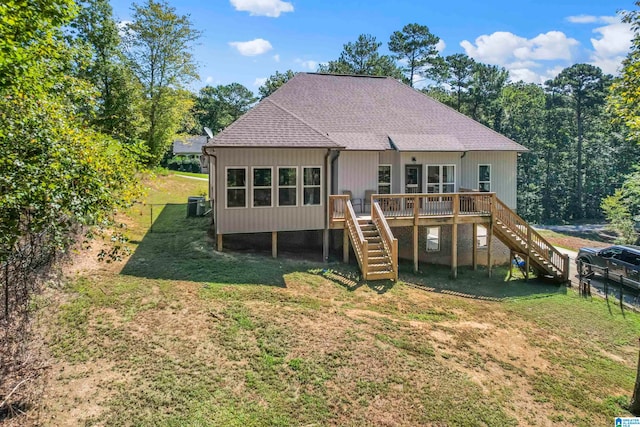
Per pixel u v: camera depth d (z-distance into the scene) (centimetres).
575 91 5275
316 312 987
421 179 1722
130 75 2527
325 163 1436
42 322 783
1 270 743
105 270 1075
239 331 840
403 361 803
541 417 691
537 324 1121
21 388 603
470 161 1809
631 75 1027
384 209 1530
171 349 753
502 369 834
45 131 549
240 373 706
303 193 1423
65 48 831
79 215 562
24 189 485
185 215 1973
